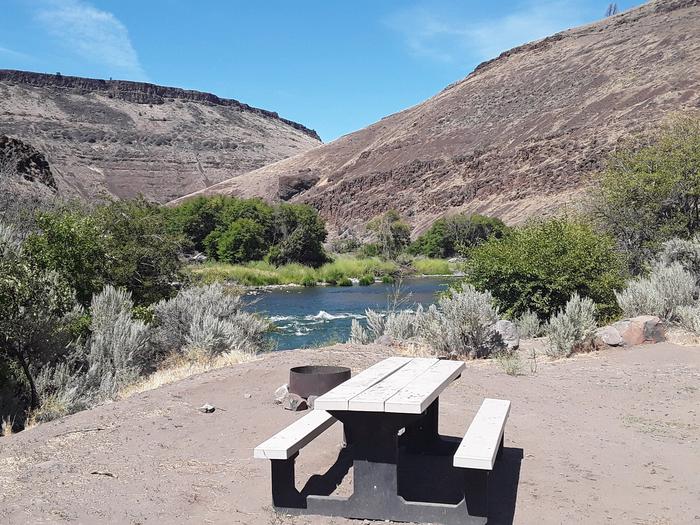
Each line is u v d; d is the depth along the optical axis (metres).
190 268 20.28
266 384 7.74
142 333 11.54
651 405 6.79
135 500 4.43
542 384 7.86
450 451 5.35
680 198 19.34
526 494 4.45
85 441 5.73
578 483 4.64
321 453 5.45
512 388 7.65
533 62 189.12
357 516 4.14
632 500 4.33
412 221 136.38
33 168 35.94
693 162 18.97
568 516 4.10
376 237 102.75
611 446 5.47
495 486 4.60
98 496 4.50
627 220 19.44
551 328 10.44
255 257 79.25
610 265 14.69
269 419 6.33
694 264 15.61
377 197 153.38
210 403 6.92
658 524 3.96
